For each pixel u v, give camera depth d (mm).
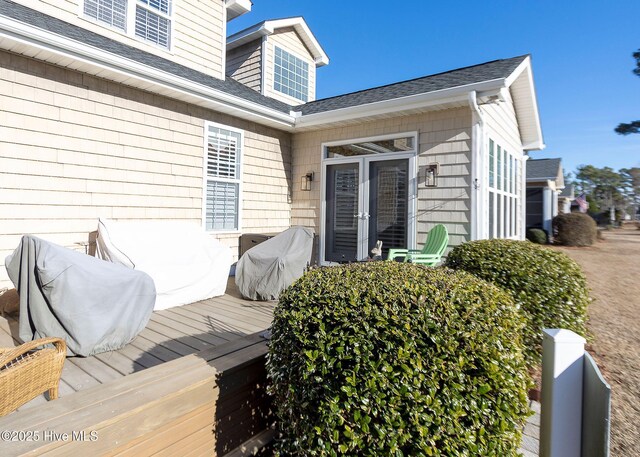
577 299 2693
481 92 4477
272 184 6465
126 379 1769
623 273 7547
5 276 3514
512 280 2740
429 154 5184
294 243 4426
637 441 1958
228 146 5699
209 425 1832
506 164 6820
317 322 1488
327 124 5977
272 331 1684
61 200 3881
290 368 1498
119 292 2713
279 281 3996
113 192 4316
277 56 8703
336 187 6309
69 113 3932
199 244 4289
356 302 1518
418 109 5004
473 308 1517
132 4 5465
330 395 1359
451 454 1295
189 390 1718
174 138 4938
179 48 6113
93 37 4551
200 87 4754
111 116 4281
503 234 6570
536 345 2645
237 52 8922
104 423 1412
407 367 1321
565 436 1366
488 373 1370
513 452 1441
